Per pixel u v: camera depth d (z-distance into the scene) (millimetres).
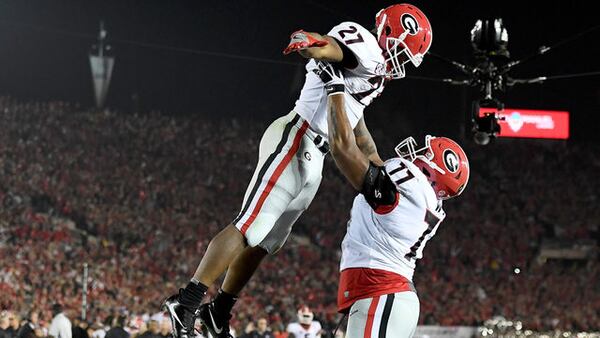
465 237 30516
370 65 4574
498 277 28234
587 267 29172
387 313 4887
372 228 4988
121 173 30359
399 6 4797
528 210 32906
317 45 4383
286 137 4617
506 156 35750
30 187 28062
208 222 28797
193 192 30562
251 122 36406
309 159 4641
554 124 24547
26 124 31172
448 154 5109
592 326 26031
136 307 20219
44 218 25594
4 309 19016
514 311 26047
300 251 27391
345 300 5055
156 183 30391
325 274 26281
